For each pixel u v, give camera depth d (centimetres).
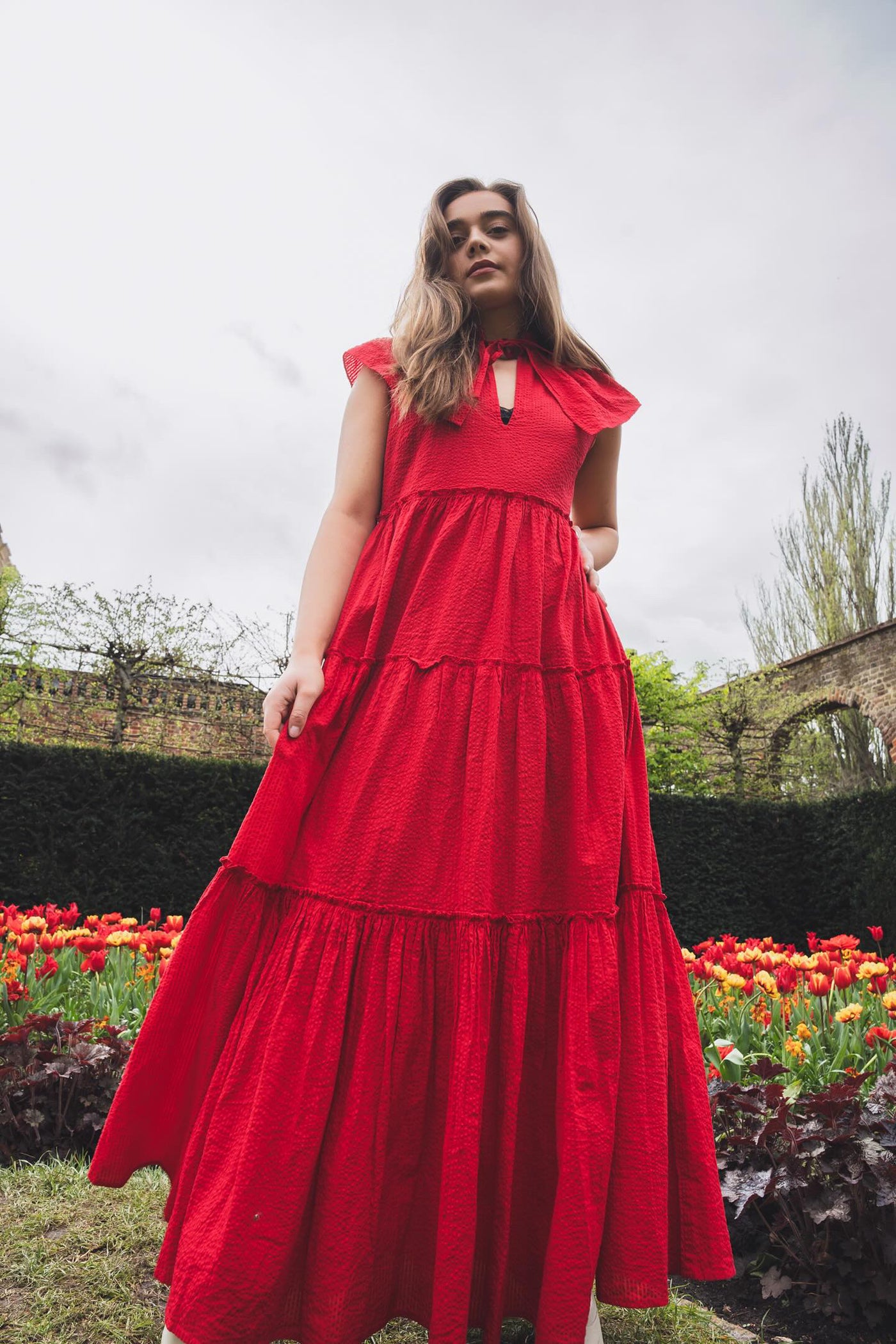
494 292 166
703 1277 114
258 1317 96
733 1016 313
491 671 130
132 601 1212
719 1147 213
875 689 1405
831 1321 176
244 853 119
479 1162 108
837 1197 181
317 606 140
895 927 853
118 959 361
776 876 959
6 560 1709
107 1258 162
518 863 121
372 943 114
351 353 163
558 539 148
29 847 692
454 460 146
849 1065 276
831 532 2136
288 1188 101
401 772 124
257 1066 108
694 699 1551
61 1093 255
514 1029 113
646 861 134
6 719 1159
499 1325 105
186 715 1234
